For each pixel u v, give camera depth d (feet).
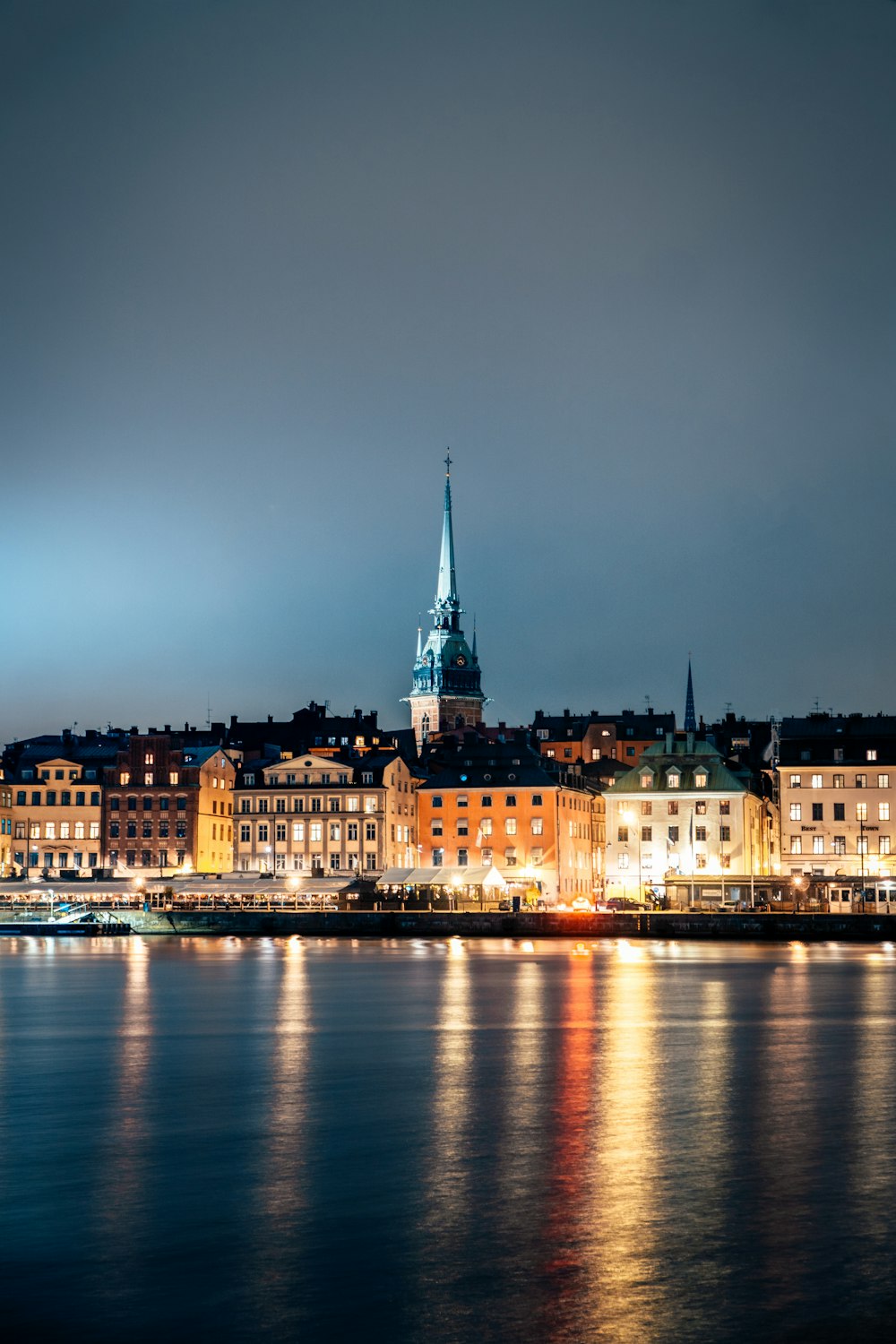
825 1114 182.29
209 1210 138.10
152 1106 191.83
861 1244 126.00
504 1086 205.05
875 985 370.12
